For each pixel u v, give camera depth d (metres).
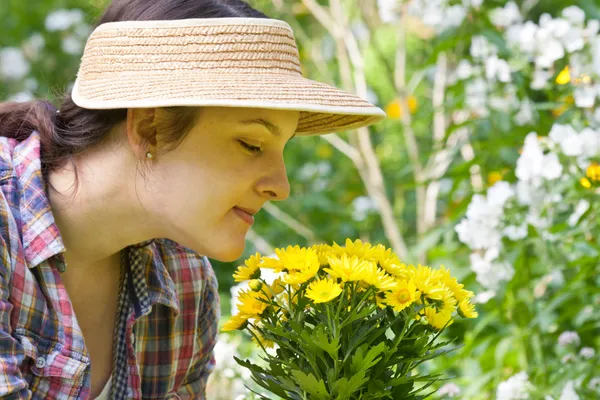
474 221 3.70
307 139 7.44
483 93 4.20
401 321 2.00
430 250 4.84
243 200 2.01
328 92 1.99
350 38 5.83
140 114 1.99
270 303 2.00
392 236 5.66
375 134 7.16
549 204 3.68
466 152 5.13
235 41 1.98
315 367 1.93
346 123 2.31
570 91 3.82
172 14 2.04
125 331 2.30
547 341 3.93
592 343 3.93
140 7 2.08
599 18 4.61
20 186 2.09
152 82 1.94
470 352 3.96
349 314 1.92
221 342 3.79
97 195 2.08
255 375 2.00
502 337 3.97
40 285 2.07
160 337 2.42
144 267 2.31
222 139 1.96
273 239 6.56
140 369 2.42
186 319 2.46
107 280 2.29
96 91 1.99
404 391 1.98
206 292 2.56
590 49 3.82
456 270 4.29
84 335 2.29
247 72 1.97
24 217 2.05
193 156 1.98
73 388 2.08
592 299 3.82
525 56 4.04
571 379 3.49
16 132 2.27
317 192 6.93
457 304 2.08
